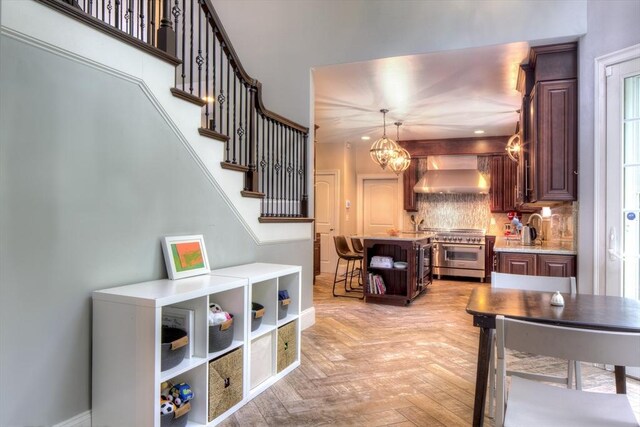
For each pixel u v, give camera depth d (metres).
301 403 2.39
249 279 2.44
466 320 4.32
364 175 8.54
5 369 1.59
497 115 5.88
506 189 7.34
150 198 2.28
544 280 2.38
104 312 1.91
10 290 1.61
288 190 3.89
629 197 2.88
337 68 4.11
